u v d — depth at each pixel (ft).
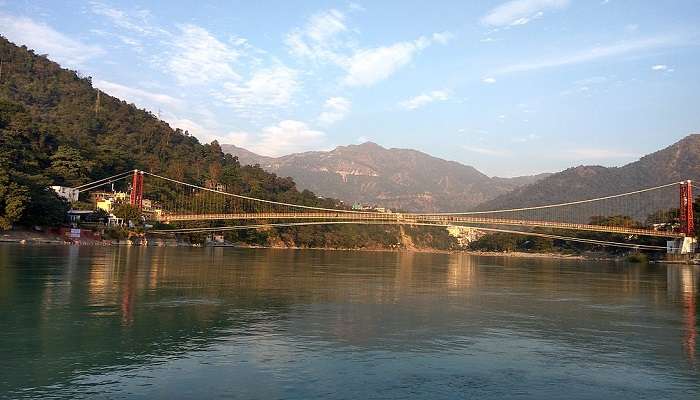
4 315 81.20
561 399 50.67
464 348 69.05
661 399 51.37
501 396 50.88
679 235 427.74
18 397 47.26
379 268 238.07
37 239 295.28
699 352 70.69
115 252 255.91
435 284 157.69
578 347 71.97
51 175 424.05
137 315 84.58
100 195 457.27
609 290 155.12
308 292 122.42
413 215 563.48
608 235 521.24
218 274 161.68
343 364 59.62
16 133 417.28
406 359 62.64
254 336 72.28
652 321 95.91
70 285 116.16
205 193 530.68
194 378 53.36
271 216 477.36
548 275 224.12
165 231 414.00
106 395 48.08
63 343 65.67
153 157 605.73
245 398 48.06
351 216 531.50
